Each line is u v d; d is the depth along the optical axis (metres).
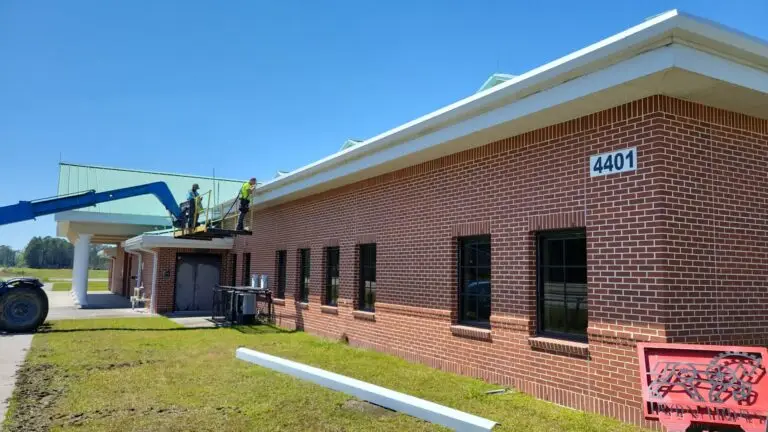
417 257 11.28
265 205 19.08
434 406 6.84
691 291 6.75
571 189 7.86
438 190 10.78
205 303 23.23
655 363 5.77
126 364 10.52
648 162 6.82
